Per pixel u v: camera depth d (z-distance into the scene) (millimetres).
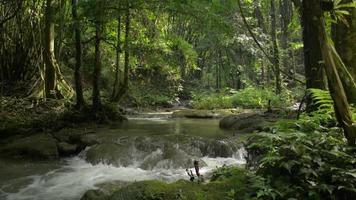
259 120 10375
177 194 3570
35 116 10773
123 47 12664
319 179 3176
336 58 3416
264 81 22547
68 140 8797
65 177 6461
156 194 3617
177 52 20266
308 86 5965
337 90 3281
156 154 7281
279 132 3557
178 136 8242
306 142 3328
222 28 10766
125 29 13266
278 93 18484
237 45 22062
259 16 23172
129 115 16266
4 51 12953
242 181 3631
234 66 25438
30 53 13250
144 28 13633
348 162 3232
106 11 10164
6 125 9430
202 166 6961
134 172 6770
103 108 12094
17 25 13047
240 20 18188
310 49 5875
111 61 19594
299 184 3184
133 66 18188
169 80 23969
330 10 3252
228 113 15828
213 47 24562
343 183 3064
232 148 7738
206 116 15359
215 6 10305
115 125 11594
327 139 3477
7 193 5613
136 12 12656
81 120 11047
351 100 3582
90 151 7727
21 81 13117
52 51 12453
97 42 11453
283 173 3324
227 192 3471
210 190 3633
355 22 4152
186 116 15602
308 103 5418
